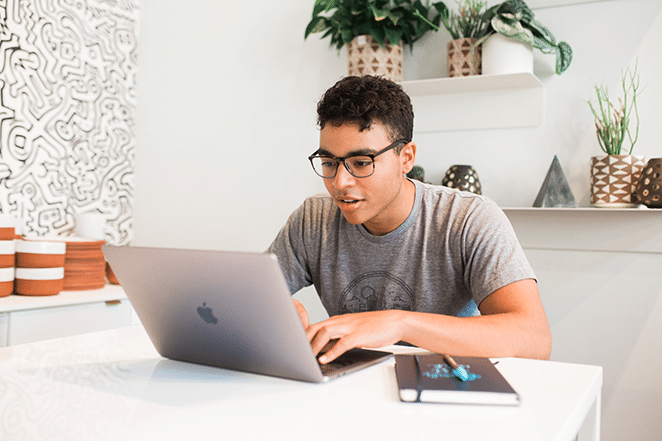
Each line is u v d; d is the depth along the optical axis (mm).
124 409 653
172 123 2793
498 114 2139
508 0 1970
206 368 873
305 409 657
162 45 2826
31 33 2336
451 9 2207
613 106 1922
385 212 1247
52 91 2434
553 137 2059
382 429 588
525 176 2100
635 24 1944
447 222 1262
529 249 2078
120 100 2787
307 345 731
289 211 2531
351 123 1033
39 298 1971
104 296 2121
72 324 2002
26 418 616
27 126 2336
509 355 938
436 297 1278
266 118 2584
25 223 2338
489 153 2162
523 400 692
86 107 2602
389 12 2084
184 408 660
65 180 2508
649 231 1898
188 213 2750
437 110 2240
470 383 715
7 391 718
